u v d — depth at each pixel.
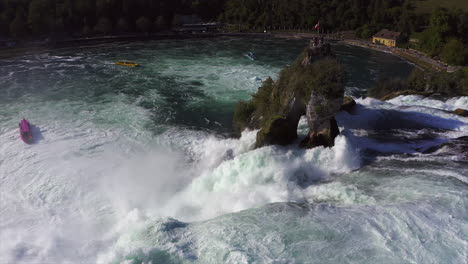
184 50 110.19
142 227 25.05
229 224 24.45
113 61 91.88
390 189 27.78
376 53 113.81
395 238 21.77
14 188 34.25
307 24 151.88
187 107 57.12
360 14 146.75
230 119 52.12
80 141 43.78
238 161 34.22
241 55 103.12
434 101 56.44
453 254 20.23
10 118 50.72
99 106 56.44
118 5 136.38
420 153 34.88
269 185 31.92
